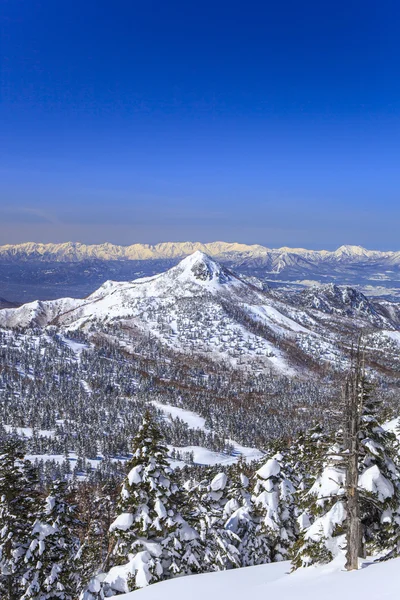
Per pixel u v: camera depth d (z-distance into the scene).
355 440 20.17
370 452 20.02
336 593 15.57
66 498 33.91
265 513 31.31
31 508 31.58
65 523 31.91
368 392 20.78
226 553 29.16
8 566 30.83
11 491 30.45
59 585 29.66
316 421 35.34
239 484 36.03
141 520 25.02
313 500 22.58
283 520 31.36
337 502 21.75
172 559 25.53
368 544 22.23
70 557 33.00
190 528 26.55
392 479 20.89
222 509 36.16
